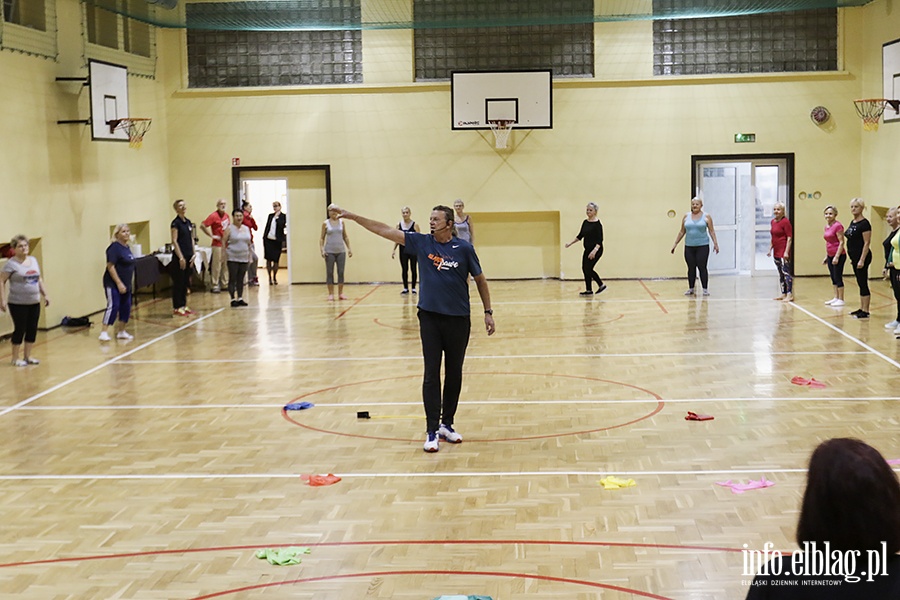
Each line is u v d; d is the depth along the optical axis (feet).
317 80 65.00
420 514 20.95
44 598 17.04
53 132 49.55
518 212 65.26
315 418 29.45
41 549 19.35
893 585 7.58
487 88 63.72
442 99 64.49
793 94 63.16
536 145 64.44
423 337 25.81
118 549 19.29
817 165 63.46
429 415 25.73
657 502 21.38
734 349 39.19
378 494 22.35
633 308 51.62
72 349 42.63
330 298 57.41
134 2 59.82
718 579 17.26
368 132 64.85
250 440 27.17
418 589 17.12
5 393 33.78
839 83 62.80
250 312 53.31
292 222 66.03
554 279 65.87
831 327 43.83
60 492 22.93
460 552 18.80
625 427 27.76
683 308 51.16
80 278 52.11
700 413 29.12
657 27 63.52
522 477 23.39
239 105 65.00
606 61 63.77
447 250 25.54
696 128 63.87
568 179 64.59
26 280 38.58
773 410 29.25
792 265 64.34
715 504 21.15
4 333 45.32
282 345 42.45
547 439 26.68
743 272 65.77
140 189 60.59
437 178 64.95
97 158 54.44
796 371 34.73
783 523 19.89
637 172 64.34
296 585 17.40
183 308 52.75
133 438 27.61
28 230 46.88
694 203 55.77
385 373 35.88
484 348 40.65
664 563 18.04
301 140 65.10
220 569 18.20
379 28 62.59
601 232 57.00
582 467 24.08
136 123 59.82
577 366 36.52
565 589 16.98
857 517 7.64
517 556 18.53
